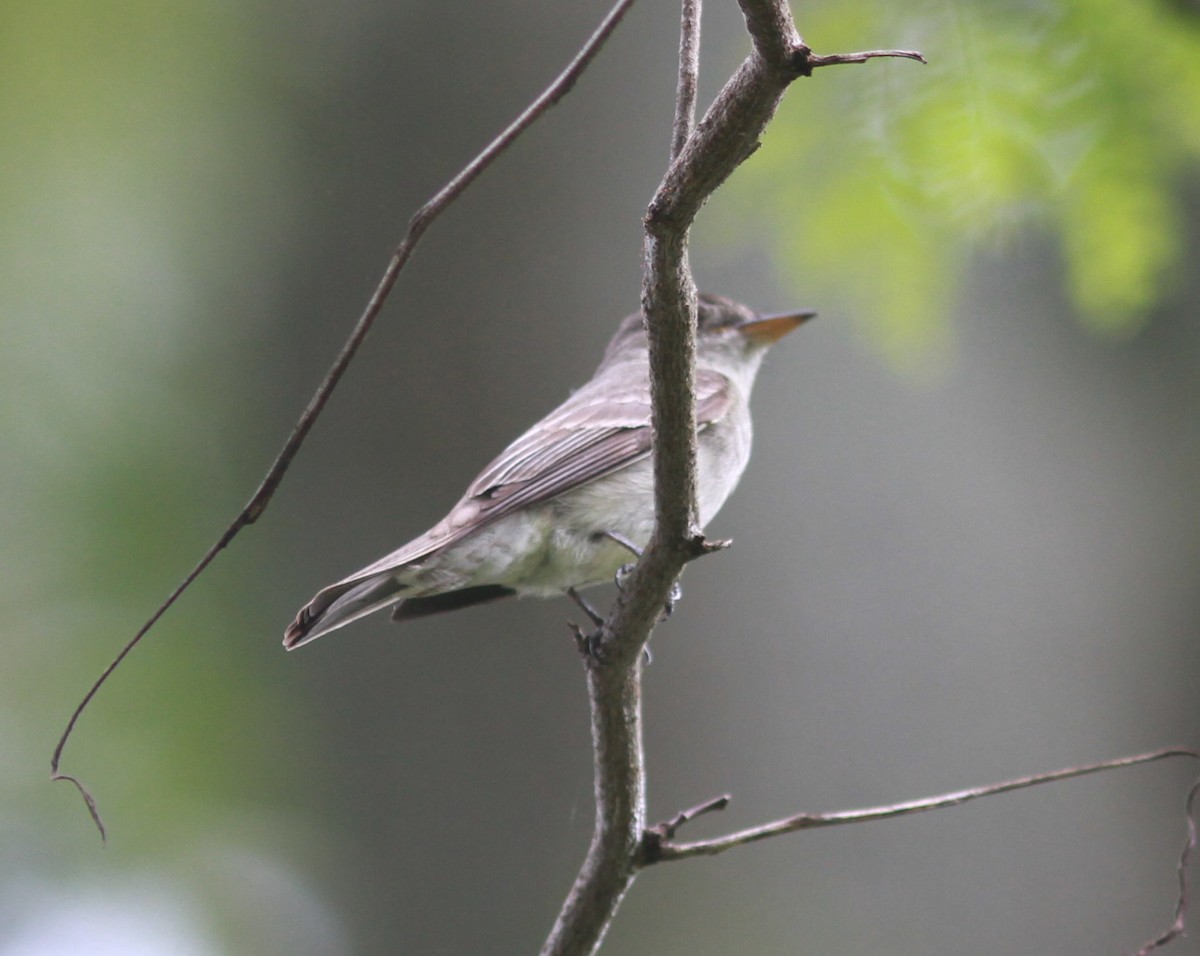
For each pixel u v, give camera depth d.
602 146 10.66
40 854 10.85
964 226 9.81
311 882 9.82
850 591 10.29
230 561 10.80
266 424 10.73
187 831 10.80
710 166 5.10
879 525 10.42
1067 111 9.57
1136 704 10.37
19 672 11.05
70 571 11.12
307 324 10.84
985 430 10.88
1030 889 9.91
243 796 10.70
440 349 10.42
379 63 11.02
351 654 10.18
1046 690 10.33
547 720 9.83
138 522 11.09
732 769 9.93
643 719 9.95
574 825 9.62
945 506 10.55
